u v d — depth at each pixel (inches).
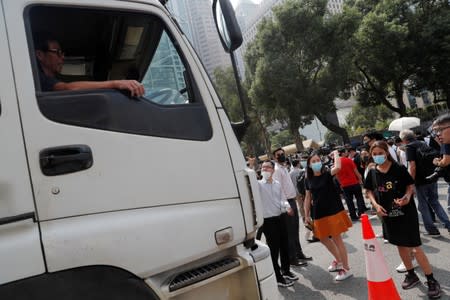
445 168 179.9
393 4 1096.2
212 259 85.8
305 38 936.9
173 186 79.0
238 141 94.6
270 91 972.6
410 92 1267.2
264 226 205.0
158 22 92.5
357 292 175.2
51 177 67.5
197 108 87.4
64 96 72.7
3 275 60.4
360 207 353.1
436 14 1088.2
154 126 80.5
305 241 297.7
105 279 67.7
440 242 222.7
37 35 88.3
